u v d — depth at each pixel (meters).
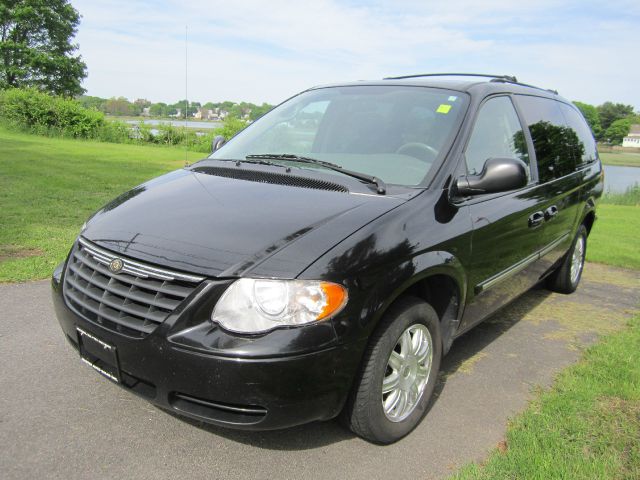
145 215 2.94
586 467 2.77
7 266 5.33
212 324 2.37
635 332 4.87
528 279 4.43
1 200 8.75
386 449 2.90
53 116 27.42
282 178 3.29
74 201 9.12
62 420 2.94
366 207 2.87
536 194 4.19
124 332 2.54
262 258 2.46
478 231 3.31
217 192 3.12
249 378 2.31
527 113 4.47
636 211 14.53
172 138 28.00
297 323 2.37
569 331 4.84
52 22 45.31
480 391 3.61
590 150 5.94
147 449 2.75
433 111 3.66
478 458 2.87
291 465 2.71
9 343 3.79
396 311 2.75
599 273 7.11
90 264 2.81
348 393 2.60
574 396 3.53
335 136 3.76
